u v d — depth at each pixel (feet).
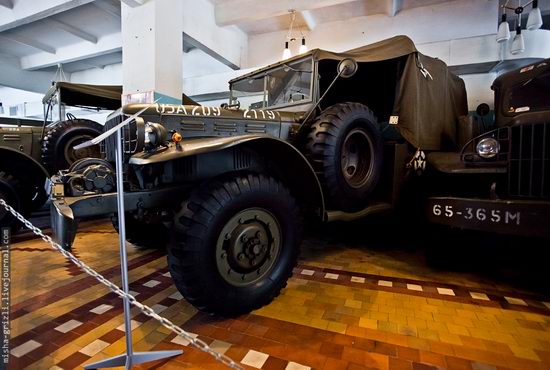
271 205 5.30
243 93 10.05
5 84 25.22
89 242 9.73
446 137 9.77
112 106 15.55
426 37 16.89
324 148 6.81
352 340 4.41
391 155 8.65
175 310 5.28
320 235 10.94
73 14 17.84
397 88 8.89
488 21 15.85
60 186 4.73
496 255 7.98
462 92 11.35
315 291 6.07
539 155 5.38
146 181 5.15
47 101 14.19
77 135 12.46
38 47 22.21
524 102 8.10
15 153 11.11
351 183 7.49
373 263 7.82
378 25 17.85
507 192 5.79
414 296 5.85
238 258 4.99
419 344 4.33
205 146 4.68
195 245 4.52
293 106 8.37
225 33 18.63
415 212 8.54
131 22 13.41
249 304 5.08
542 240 7.06
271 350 4.17
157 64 13.12
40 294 5.93
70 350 4.18
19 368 3.82
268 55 20.58
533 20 12.89
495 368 3.83
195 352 4.13
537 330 4.70
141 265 7.59
